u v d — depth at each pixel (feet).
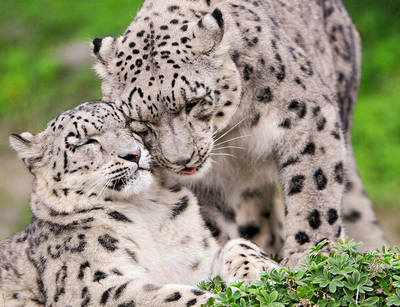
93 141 31.81
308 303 23.58
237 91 31.76
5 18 103.30
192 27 30.99
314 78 34.14
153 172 33.53
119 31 90.79
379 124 74.69
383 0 87.30
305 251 32.30
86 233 31.40
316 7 40.65
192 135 30.73
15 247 34.47
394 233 65.46
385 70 80.64
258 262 29.66
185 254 32.89
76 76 88.84
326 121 33.47
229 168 35.99
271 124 32.81
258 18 33.24
